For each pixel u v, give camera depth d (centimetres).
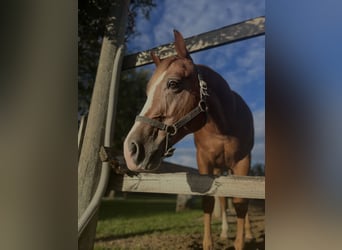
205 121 166
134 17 206
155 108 158
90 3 215
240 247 173
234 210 194
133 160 156
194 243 195
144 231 206
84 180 187
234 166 171
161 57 189
